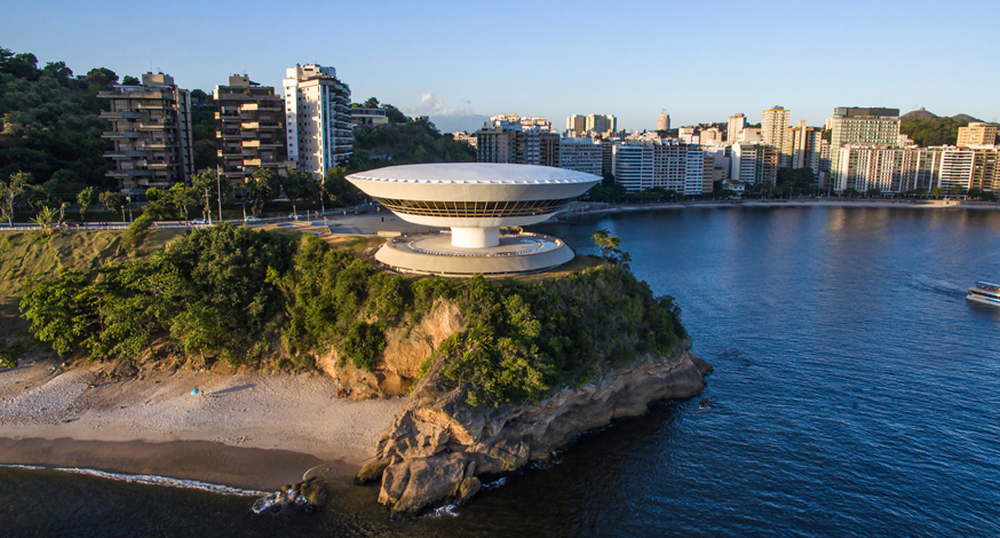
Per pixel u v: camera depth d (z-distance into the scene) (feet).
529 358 230.27
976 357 315.99
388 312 264.52
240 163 623.77
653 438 238.27
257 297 293.23
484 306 244.22
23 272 343.26
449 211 279.28
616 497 203.00
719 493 203.82
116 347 274.77
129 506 192.95
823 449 228.22
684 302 411.95
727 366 304.09
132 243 363.76
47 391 261.24
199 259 309.01
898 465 217.56
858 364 306.35
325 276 294.25
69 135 561.02
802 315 385.70
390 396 256.73
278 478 207.10
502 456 216.95
